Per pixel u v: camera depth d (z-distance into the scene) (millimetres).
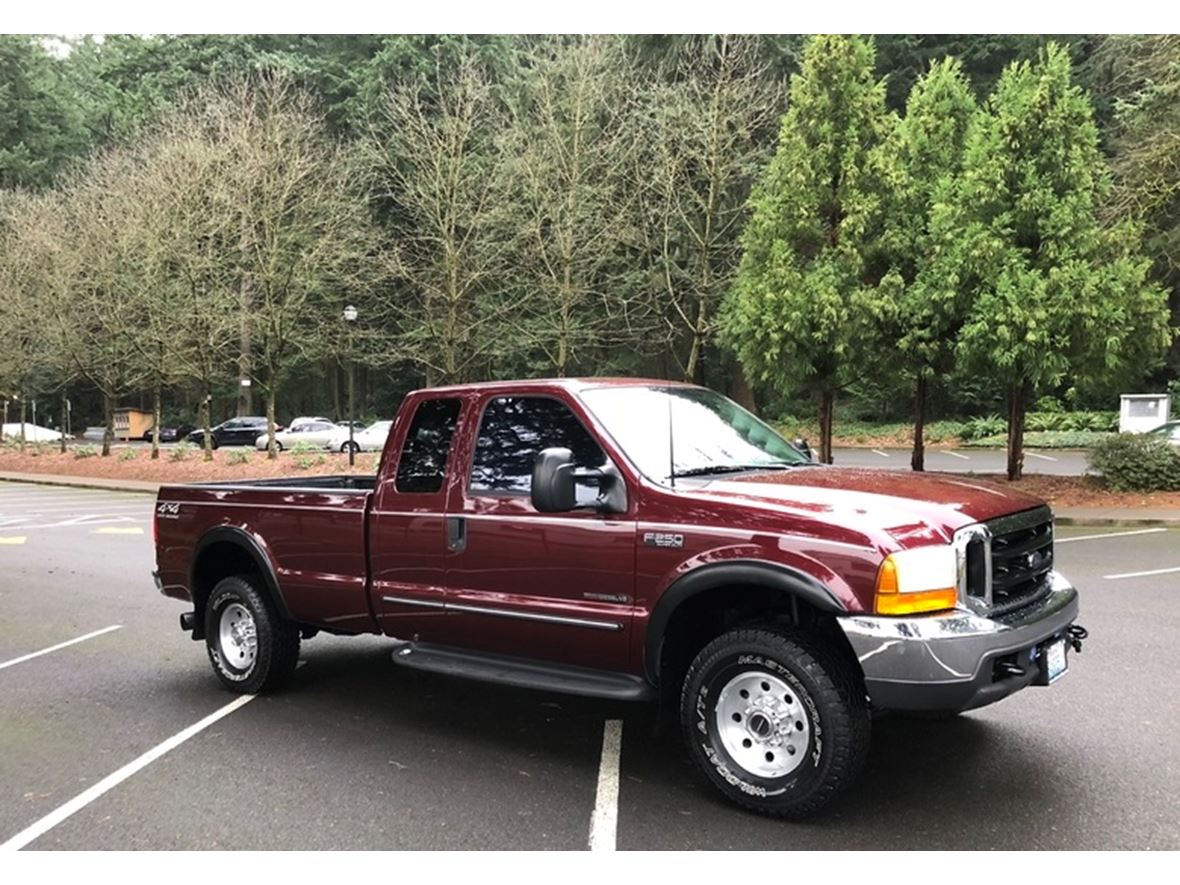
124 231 26781
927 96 19797
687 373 22984
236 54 39875
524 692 6285
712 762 4270
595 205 23234
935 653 3736
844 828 4020
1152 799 4273
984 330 15945
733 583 4133
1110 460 16734
